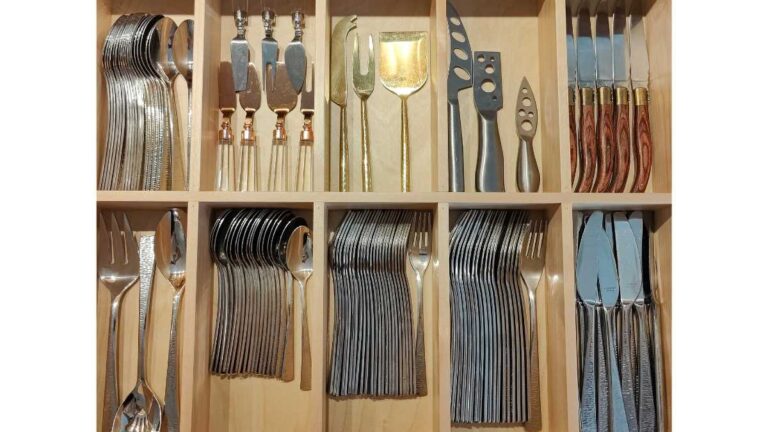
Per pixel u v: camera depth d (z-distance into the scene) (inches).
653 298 36.7
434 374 35.9
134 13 39.4
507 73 39.5
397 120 39.1
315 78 34.9
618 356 36.2
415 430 36.9
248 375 37.1
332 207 36.8
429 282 37.5
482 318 36.9
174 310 36.0
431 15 38.5
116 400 35.8
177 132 37.9
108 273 36.9
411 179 38.5
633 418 35.1
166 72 37.7
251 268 37.0
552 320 36.0
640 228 37.2
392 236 37.4
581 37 38.7
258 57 39.3
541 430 36.8
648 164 37.7
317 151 34.4
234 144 38.5
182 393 32.9
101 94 36.8
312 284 37.4
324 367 34.5
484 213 37.8
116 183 35.9
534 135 38.7
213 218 37.6
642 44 38.9
